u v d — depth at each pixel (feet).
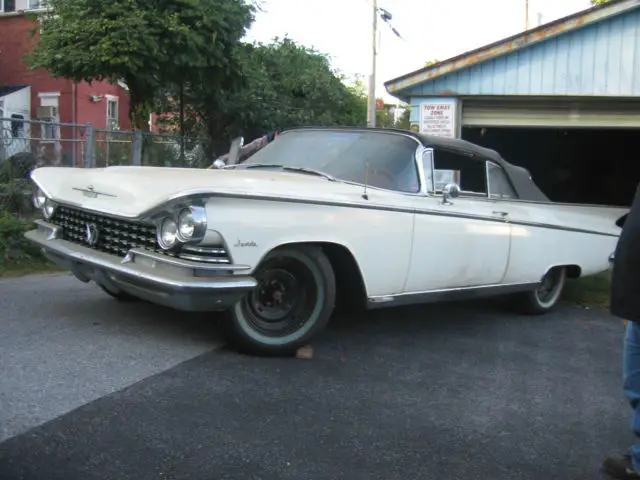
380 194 15.25
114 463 8.99
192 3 32.27
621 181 56.70
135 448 9.45
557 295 21.17
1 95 61.21
